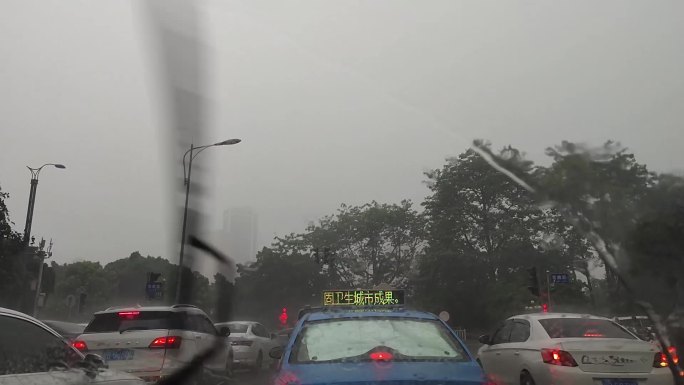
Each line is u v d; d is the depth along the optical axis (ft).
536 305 93.86
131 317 30.14
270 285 172.96
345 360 14.19
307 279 176.55
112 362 27.94
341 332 15.67
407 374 13.10
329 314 17.01
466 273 119.85
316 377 13.04
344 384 12.68
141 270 184.24
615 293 23.06
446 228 120.26
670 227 17.02
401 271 170.30
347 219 177.58
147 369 28.02
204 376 33.01
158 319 30.30
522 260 108.78
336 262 174.60
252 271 172.35
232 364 40.16
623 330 25.49
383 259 175.52
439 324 16.47
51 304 169.17
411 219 171.94
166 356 28.63
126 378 16.52
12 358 13.92
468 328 121.60
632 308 22.15
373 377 12.91
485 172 110.32
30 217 99.50
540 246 104.68
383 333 15.65
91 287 199.21
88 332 29.60
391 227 172.96
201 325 34.24
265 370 50.55
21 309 96.78
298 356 14.74
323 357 14.52
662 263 17.20
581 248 41.86
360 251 177.17
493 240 116.67
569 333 24.97
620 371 22.44
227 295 108.78
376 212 173.47
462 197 115.65
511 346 27.12
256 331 51.60
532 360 24.45
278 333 62.23
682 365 18.10
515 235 108.17
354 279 178.40
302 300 174.09
